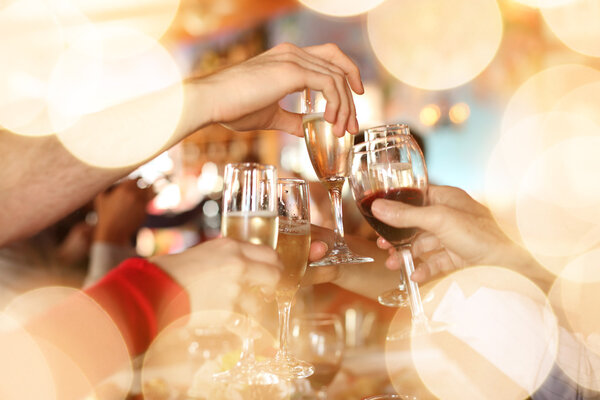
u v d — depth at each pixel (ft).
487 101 12.15
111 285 1.88
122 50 12.71
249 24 12.94
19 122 2.02
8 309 4.02
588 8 11.34
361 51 11.92
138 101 2.10
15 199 1.98
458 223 2.16
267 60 2.37
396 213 2.11
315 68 2.42
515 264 2.28
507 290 2.41
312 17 12.29
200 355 2.77
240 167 2.09
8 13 5.07
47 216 2.03
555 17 11.69
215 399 2.10
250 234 2.07
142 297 1.86
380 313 3.99
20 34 5.09
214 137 12.78
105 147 2.03
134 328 1.85
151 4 12.24
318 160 2.66
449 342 2.47
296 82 2.32
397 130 2.32
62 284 4.85
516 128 12.03
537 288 2.40
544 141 11.75
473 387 2.41
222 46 13.30
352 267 2.81
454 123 12.13
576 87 11.62
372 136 2.35
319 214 5.98
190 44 13.58
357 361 3.15
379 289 2.86
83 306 1.87
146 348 1.88
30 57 5.00
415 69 12.02
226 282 1.94
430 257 2.55
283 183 2.24
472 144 12.19
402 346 2.59
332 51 2.62
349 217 5.71
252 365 2.22
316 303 4.45
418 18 11.91
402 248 2.34
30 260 4.57
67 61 6.26
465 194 2.52
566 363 2.39
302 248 2.23
